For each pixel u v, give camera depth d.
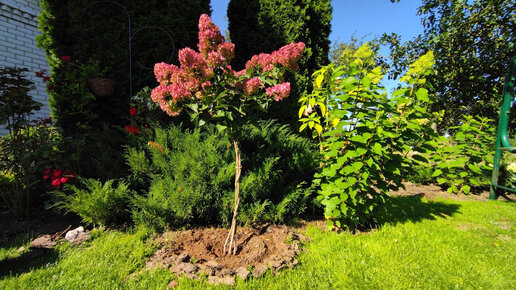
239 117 1.99
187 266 1.87
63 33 3.87
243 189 2.58
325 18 4.70
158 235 2.40
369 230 2.65
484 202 3.72
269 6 4.57
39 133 3.09
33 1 5.45
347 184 2.26
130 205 2.66
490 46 4.69
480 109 5.14
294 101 4.40
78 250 2.15
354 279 1.79
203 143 3.07
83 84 3.78
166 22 4.42
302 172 3.04
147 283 1.73
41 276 1.81
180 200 2.44
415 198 3.83
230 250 2.08
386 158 2.49
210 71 1.71
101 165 3.15
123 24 4.13
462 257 2.10
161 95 1.77
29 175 2.84
